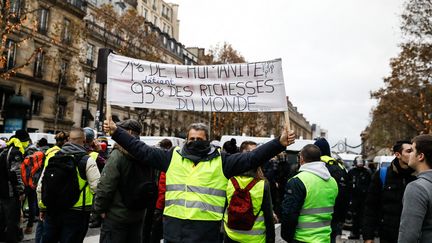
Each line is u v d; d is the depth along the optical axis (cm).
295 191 452
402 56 3134
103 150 981
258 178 502
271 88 512
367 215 548
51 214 529
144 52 4025
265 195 499
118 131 434
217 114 4588
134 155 430
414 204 328
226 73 525
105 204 478
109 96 529
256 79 516
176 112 5338
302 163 483
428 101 3516
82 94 4078
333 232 577
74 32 3731
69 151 547
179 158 416
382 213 530
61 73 3575
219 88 525
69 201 523
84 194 539
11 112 2659
